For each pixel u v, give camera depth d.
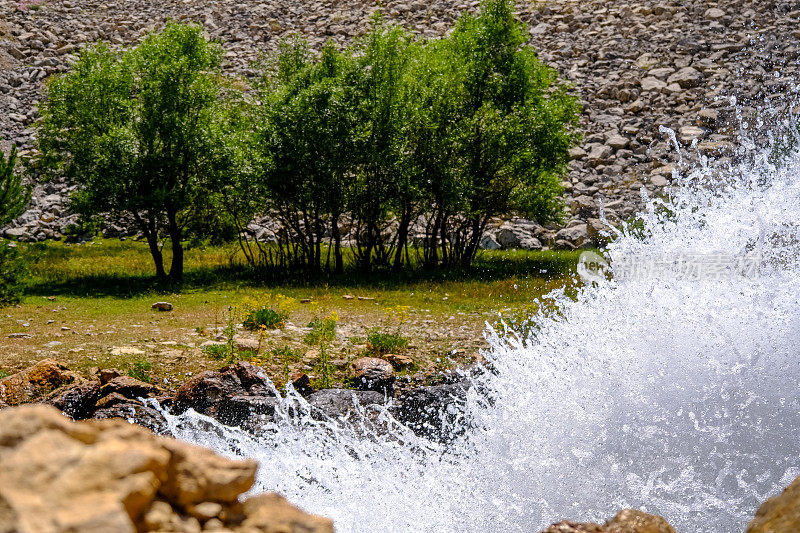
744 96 34.56
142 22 49.28
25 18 46.78
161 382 10.91
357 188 24.22
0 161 17.52
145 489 1.54
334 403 9.65
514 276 21.73
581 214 30.44
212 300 18.78
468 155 24.50
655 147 33.12
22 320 15.45
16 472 1.44
